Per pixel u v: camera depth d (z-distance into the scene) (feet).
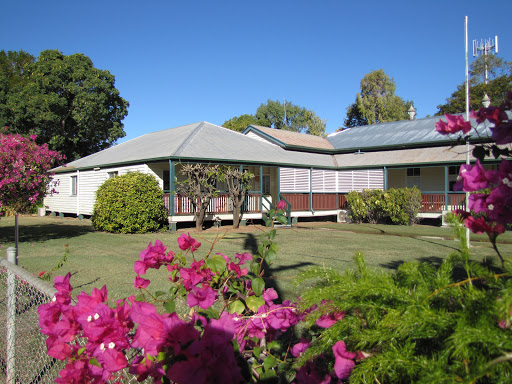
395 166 66.13
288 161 65.57
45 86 103.14
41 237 44.42
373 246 36.09
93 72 106.52
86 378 5.28
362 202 65.41
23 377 10.09
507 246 35.53
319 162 72.33
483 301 3.63
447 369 3.46
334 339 4.48
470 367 3.34
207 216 55.31
